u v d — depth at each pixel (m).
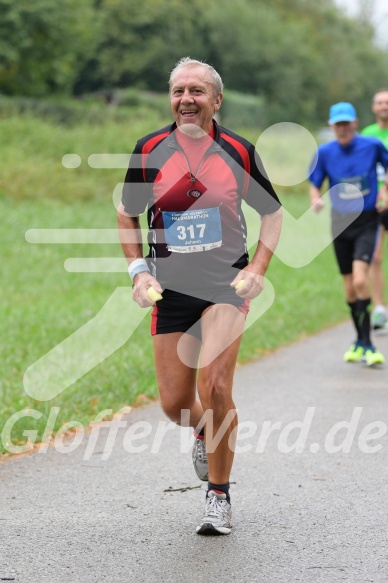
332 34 179.88
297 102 156.62
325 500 12.72
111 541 11.07
